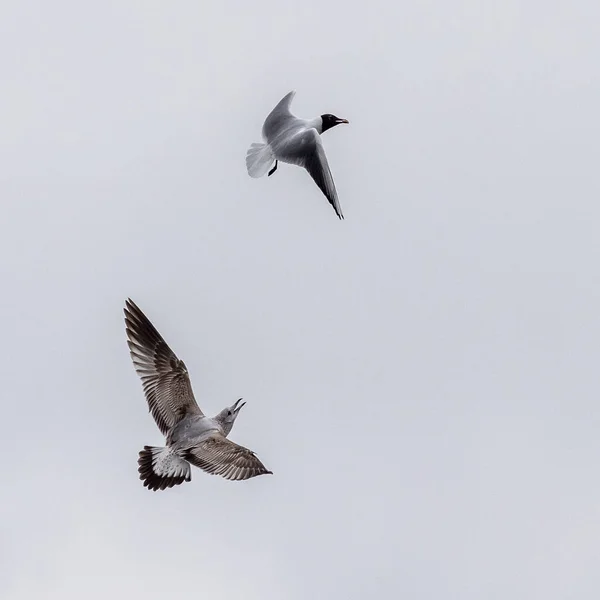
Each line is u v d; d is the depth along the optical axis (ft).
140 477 54.03
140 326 56.95
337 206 60.80
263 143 63.87
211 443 54.24
